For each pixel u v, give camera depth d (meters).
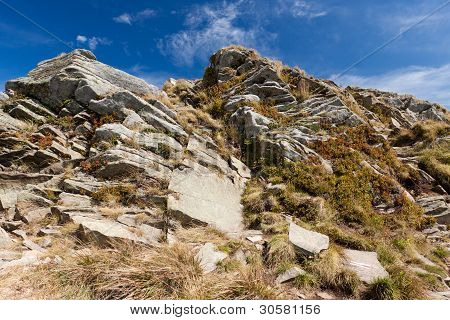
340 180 12.91
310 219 11.07
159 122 14.69
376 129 18.47
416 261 9.43
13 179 11.23
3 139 12.62
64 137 13.79
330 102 17.73
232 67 22.67
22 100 15.51
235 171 13.84
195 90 21.64
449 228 11.89
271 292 6.90
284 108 17.95
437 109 25.05
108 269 6.97
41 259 7.48
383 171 14.19
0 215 10.10
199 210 10.93
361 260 8.75
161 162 12.62
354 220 11.47
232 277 7.30
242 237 9.81
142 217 10.03
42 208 10.16
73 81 15.97
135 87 17.84
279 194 12.02
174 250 7.95
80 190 11.00
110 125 13.56
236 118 16.72
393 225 11.53
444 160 15.47
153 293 6.58
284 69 21.23
